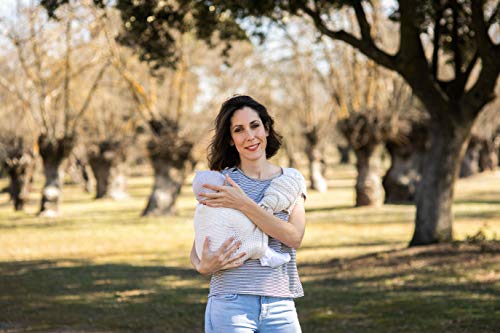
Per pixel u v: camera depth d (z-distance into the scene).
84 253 17.97
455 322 8.12
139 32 13.80
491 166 56.62
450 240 14.05
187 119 28.97
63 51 29.36
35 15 26.58
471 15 12.22
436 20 13.45
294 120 50.47
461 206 28.38
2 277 13.37
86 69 31.28
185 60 27.08
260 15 13.27
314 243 18.67
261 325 3.59
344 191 46.19
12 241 20.97
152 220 27.39
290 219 3.71
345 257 15.01
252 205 3.56
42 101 30.09
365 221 24.05
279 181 3.68
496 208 27.00
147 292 11.30
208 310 3.64
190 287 11.80
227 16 14.36
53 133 30.58
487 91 13.12
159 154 29.06
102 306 10.05
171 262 15.81
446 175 13.90
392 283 11.21
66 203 41.09
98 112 42.38
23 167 35.53
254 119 3.79
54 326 8.70
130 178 82.25
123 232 23.20
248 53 29.31
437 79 13.76
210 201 3.58
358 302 9.78
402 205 30.41
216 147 3.90
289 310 3.63
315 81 42.28
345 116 30.23
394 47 25.00
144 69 29.33
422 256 13.22
